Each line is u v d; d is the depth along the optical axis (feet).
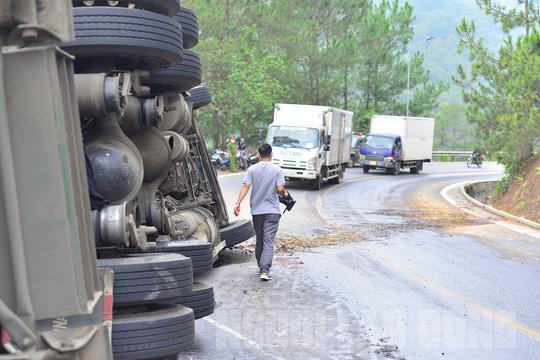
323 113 100.27
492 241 50.67
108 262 19.44
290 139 98.07
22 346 10.55
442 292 32.19
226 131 148.77
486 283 34.60
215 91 135.85
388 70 207.00
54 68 11.07
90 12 23.65
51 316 11.08
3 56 10.85
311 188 101.09
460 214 69.97
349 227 56.39
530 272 38.06
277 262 39.34
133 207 26.21
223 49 135.23
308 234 51.39
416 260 41.06
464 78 98.99
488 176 142.92
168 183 34.09
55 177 11.00
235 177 108.99
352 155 167.73
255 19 154.51
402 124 147.95
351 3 179.63
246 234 42.19
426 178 132.87
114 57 25.11
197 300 23.58
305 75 176.86
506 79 93.50
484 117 95.09
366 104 212.02
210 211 39.65
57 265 11.07
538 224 61.52
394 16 206.39
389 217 65.21
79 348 11.19
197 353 22.02
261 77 137.49
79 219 11.98
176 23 25.85
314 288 32.40
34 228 11.00
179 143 31.14
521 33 99.14
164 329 19.36
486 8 98.73
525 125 77.82
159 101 27.66
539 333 25.48
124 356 18.75
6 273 10.94
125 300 19.10
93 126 25.07
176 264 19.98
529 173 77.56
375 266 38.68
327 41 181.06
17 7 11.05
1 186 10.87
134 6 25.95
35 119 10.94
